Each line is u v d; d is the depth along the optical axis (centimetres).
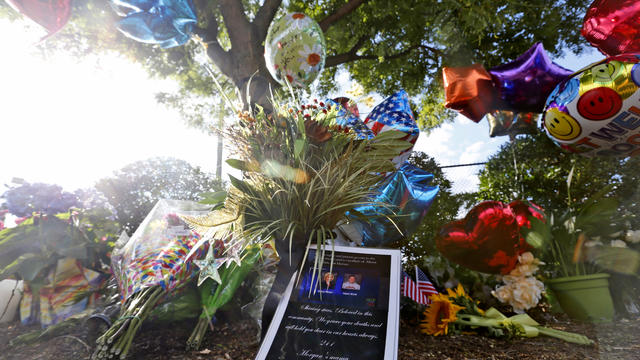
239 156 161
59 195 222
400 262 141
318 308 132
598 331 189
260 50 454
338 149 160
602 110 250
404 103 248
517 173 482
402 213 218
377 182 169
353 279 138
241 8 464
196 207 224
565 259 235
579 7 582
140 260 182
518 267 228
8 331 208
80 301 218
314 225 152
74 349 171
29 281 215
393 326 124
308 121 154
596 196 233
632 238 218
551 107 284
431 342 179
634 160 284
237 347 166
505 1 533
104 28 593
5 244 211
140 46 667
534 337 187
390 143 163
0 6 542
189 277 180
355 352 120
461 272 251
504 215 222
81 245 220
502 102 336
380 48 630
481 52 618
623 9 254
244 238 153
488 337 187
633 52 252
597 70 253
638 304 214
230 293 184
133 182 412
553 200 442
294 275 142
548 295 235
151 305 173
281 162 149
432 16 538
